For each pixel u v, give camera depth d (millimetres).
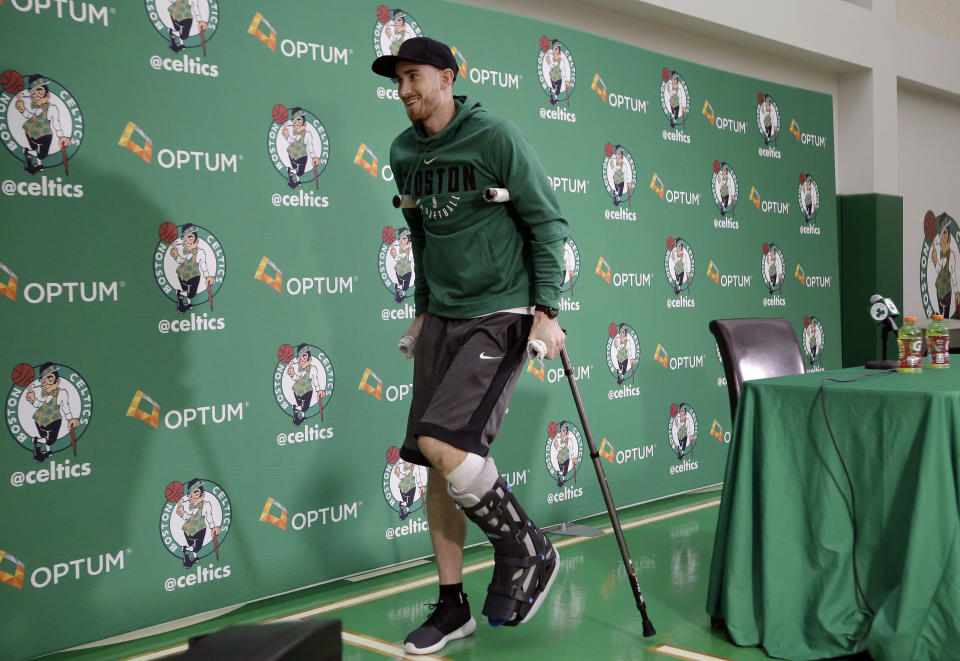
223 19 2809
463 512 2508
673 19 4574
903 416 2232
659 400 4352
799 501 2422
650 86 4328
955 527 2127
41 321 2439
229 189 2820
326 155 3068
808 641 2338
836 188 5984
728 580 2463
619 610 2740
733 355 3096
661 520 3939
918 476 2172
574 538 3641
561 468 3857
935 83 6430
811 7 5320
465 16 3514
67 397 2484
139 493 2621
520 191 2289
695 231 4578
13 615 2383
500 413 2371
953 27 6836
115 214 2576
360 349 3158
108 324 2562
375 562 3197
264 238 2902
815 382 2500
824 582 2340
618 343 4137
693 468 4551
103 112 2555
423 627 2443
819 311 5438
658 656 2357
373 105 3207
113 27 2574
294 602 2893
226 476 2811
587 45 4008
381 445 3217
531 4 4031
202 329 2760
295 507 2977
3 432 2371
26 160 2416
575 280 3939
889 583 2258
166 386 2678
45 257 2447
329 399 3070
